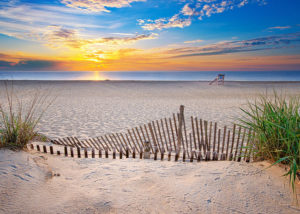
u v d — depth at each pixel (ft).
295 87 92.94
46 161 10.61
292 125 8.86
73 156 13.12
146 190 7.64
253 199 6.87
